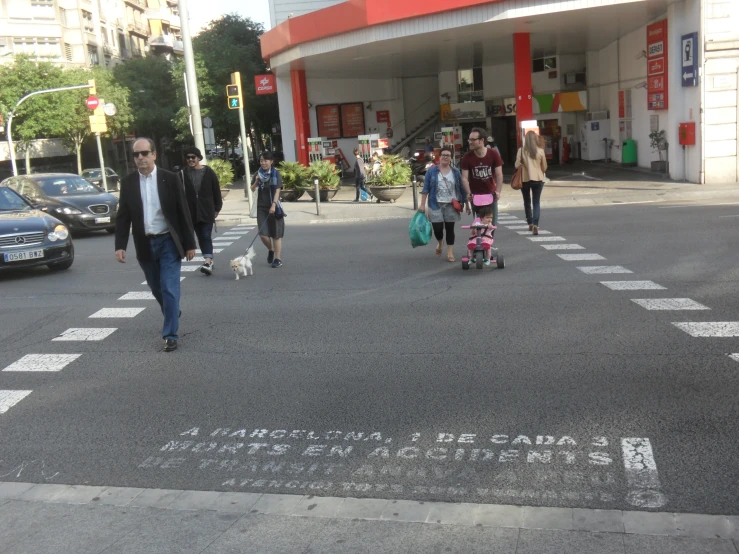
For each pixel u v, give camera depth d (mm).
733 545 3566
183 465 4930
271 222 12031
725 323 7219
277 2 37625
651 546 3596
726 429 4887
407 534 3855
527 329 7477
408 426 5277
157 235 7430
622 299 8430
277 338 7793
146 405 6074
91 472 4898
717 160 21812
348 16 25625
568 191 22375
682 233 12781
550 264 10766
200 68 46594
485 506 4098
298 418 5570
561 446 4793
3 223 12805
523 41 25781
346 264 11992
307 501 4309
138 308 9633
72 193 20000
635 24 26203
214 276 11727
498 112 39219
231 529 4031
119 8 78188
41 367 7285
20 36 61719
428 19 23984
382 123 40500
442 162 11258
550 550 3615
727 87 21438
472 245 10602
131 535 4023
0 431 5707
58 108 49750
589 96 36062
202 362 7137
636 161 29484
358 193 24219
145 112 57000
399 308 8695
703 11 21109
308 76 37562
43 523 4219
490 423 5227
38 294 11078
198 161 11641
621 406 5375
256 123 51906
